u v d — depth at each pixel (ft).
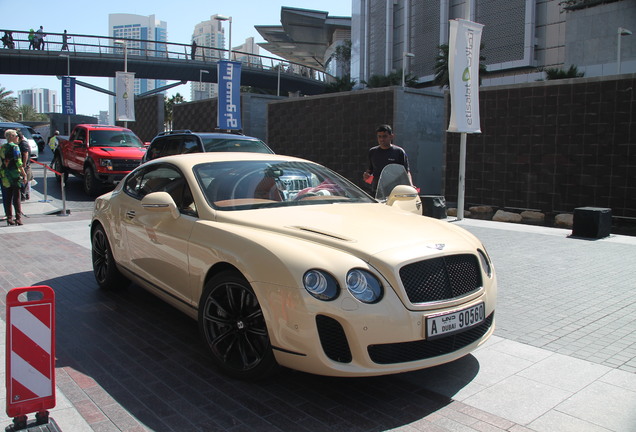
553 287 19.74
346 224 12.27
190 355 13.04
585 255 25.71
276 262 10.52
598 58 131.85
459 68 38.01
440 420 10.00
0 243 26.84
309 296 9.96
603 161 44.60
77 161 52.08
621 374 12.09
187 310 13.37
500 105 50.83
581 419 10.06
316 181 15.87
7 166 31.76
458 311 10.89
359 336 9.89
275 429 9.61
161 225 14.29
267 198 14.12
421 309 10.40
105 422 9.75
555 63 176.04
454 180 54.90
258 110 83.92
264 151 36.24
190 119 95.91
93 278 20.45
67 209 38.34
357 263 10.35
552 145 47.57
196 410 10.27
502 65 186.91
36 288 8.34
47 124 206.39
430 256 10.93
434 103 64.34
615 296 18.53
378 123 62.80
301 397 10.89
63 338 14.08
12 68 155.12
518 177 50.11
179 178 14.83
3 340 13.62
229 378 11.73
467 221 38.73
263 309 10.49
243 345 11.41
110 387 11.23
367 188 63.98
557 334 14.74
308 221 12.40
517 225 36.63
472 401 10.78
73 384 11.34
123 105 82.84
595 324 15.60
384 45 243.60
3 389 10.94
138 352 13.20
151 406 10.41
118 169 47.52
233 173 14.80
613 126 43.80
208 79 187.62
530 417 10.14
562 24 173.17
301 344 10.00
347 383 11.56
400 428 9.70
